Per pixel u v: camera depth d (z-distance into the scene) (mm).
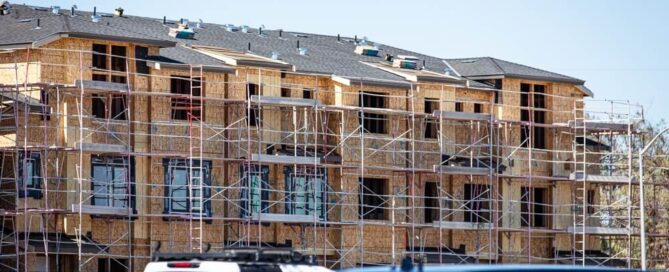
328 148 87125
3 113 77750
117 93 78750
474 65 97562
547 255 97438
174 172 82000
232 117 84000
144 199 81062
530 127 95062
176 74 82250
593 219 99250
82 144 76812
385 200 89812
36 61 78312
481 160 93312
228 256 30797
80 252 77125
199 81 82688
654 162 120312
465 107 94000
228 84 83812
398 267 21094
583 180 96125
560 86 97500
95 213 77250
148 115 81250
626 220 104062
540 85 97438
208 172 83125
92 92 78375
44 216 76938
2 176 77750
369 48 98125
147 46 81312
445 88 92750
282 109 86125
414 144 90688
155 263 29969
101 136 79562
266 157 83750
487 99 95188
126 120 80062
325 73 88188
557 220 97000
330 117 88125
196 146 82438
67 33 77812
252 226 85188
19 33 79125
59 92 78125
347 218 87562
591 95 98500
